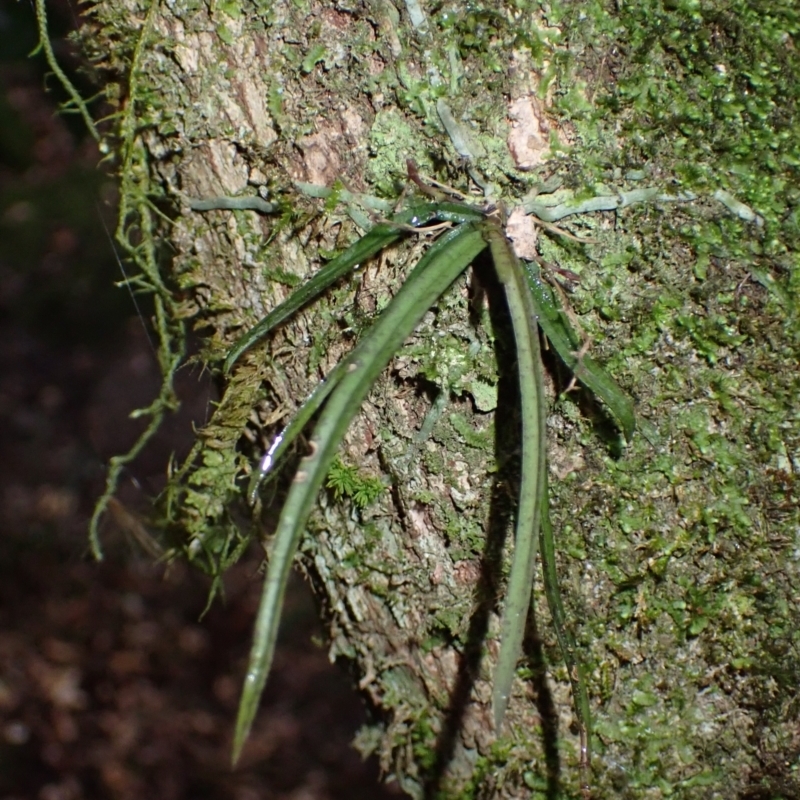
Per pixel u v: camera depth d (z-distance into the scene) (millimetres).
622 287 356
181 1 361
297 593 1420
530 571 326
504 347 358
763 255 358
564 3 350
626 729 368
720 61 355
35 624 1334
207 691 1333
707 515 360
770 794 368
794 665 364
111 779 1203
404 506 370
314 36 356
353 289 365
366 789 1226
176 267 383
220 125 365
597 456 361
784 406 359
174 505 401
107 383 1644
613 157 354
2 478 1499
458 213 354
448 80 353
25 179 1564
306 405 353
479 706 377
